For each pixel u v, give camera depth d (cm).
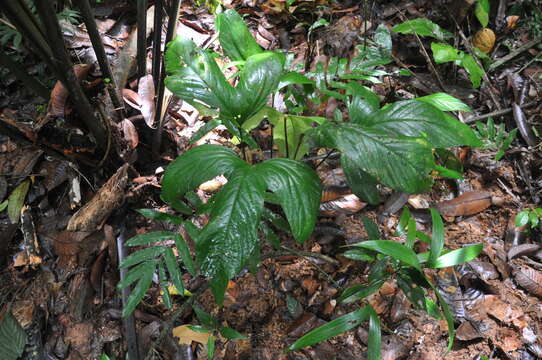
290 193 50
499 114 93
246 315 74
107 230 80
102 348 73
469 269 77
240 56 72
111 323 75
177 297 77
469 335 70
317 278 77
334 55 97
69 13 102
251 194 49
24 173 89
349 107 61
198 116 96
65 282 80
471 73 86
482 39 100
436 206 84
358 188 59
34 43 63
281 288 77
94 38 73
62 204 87
